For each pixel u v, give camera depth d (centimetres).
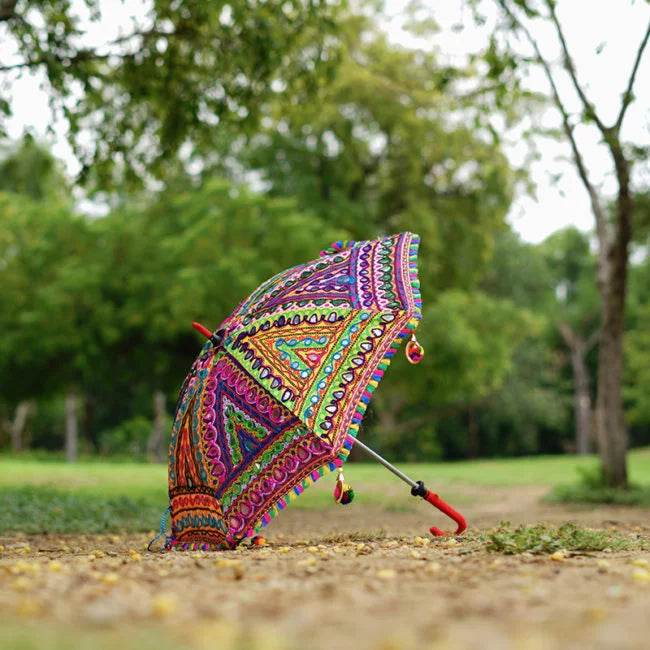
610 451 1653
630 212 1562
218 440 602
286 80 1367
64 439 5300
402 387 2936
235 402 598
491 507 1580
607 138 1415
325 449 570
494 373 3038
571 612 301
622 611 300
